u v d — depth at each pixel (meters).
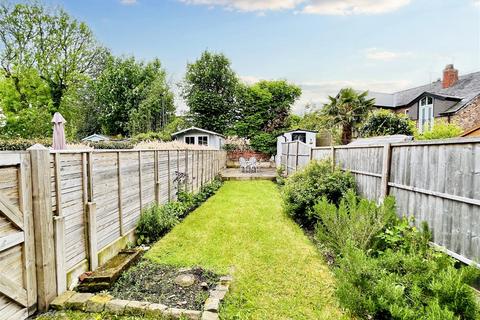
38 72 20.56
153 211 5.05
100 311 2.57
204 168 10.48
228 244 4.51
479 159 2.50
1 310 2.18
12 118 18.19
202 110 26.72
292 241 4.67
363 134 14.17
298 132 18.67
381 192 4.26
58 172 2.76
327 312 2.70
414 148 3.53
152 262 3.74
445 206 2.96
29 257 2.43
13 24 19.52
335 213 3.81
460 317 2.01
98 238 3.51
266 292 3.04
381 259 2.74
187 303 2.74
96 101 27.77
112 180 3.90
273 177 14.05
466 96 15.17
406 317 2.06
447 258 2.50
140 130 23.48
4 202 2.18
